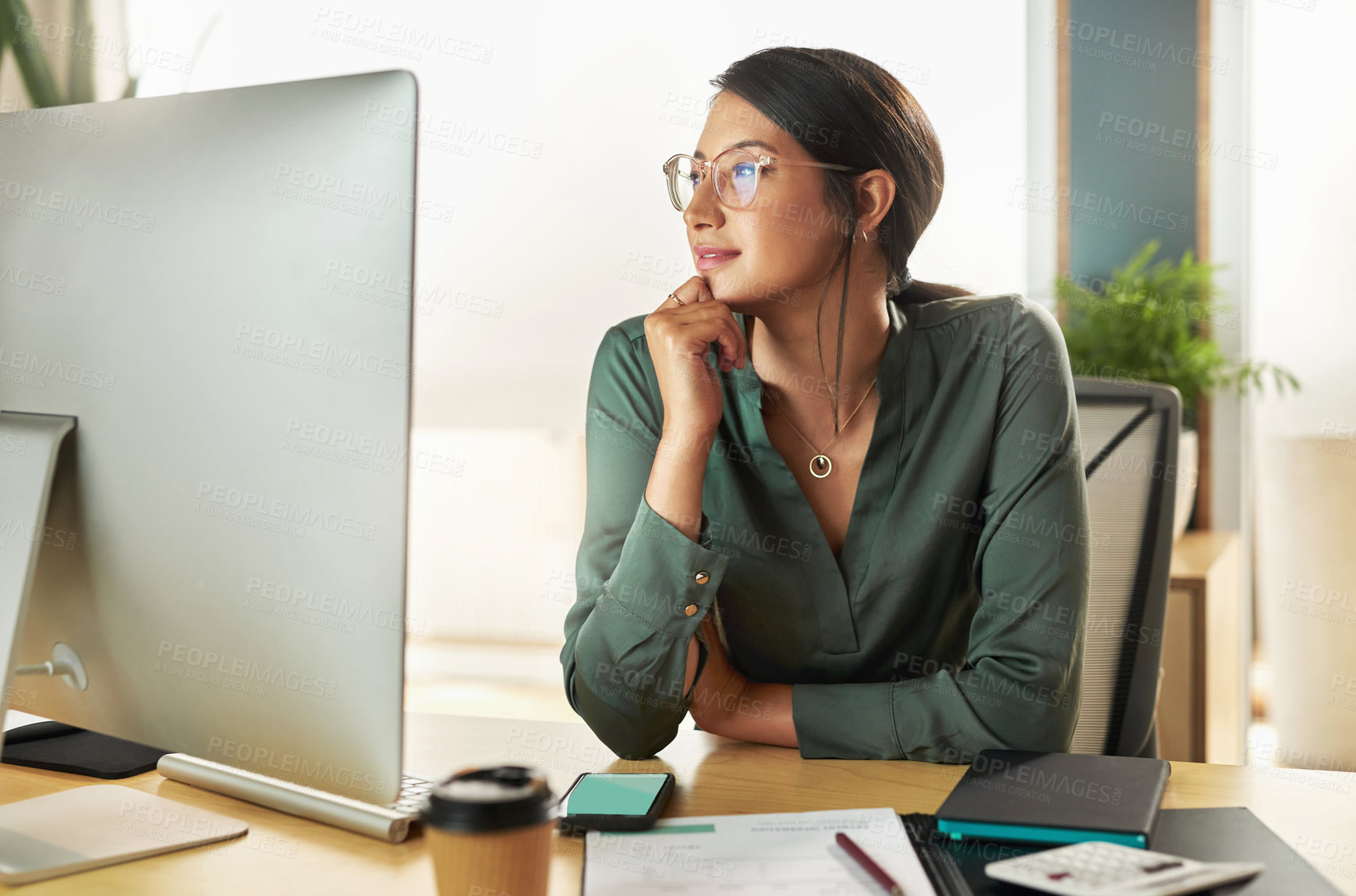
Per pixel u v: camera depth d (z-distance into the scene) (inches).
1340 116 131.0
